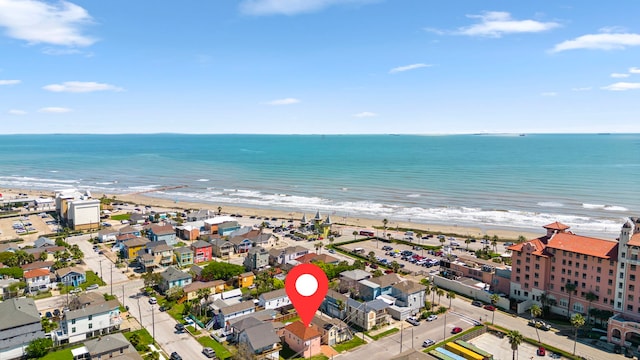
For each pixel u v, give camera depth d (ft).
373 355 317.22
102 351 287.28
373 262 542.16
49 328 346.54
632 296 346.95
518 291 419.33
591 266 371.76
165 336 341.00
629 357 313.94
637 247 342.85
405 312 382.83
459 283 447.01
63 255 535.60
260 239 609.01
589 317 370.94
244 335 314.96
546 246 402.93
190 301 405.80
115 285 453.58
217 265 463.83
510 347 335.26
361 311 363.97
